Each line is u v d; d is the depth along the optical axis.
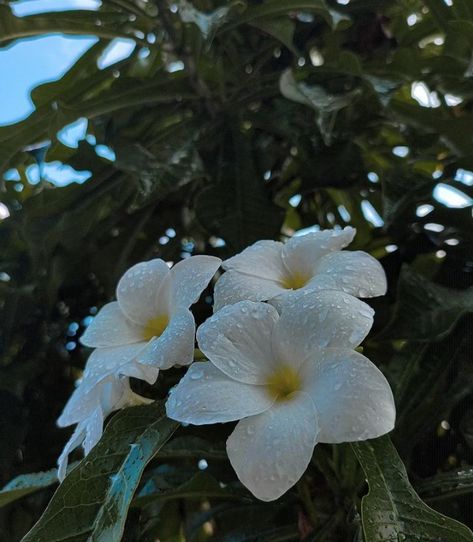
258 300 0.21
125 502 0.19
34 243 0.37
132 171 0.33
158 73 0.37
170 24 0.36
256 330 0.20
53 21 0.36
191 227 0.40
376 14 0.39
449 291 0.27
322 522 0.25
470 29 0.32
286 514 0.29
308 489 0.26
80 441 0.22
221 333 0.20
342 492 0.25
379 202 0.40
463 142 0.33
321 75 0.36
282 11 0.33
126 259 0.39
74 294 0.42
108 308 0.25
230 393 0.19
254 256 0.24
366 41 0.40
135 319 0.24
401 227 0.33
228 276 0.23
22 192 0.44
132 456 0.20
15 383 0.37
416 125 0.34
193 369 0.19
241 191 0.34
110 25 0.39
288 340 0.20
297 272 0.24
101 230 0.39
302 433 0.17
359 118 0.37
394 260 0.33
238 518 0.33
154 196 0.32
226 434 0.28
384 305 0.32
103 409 0.22
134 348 0.22
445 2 0.33
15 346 0.41
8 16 0.35
